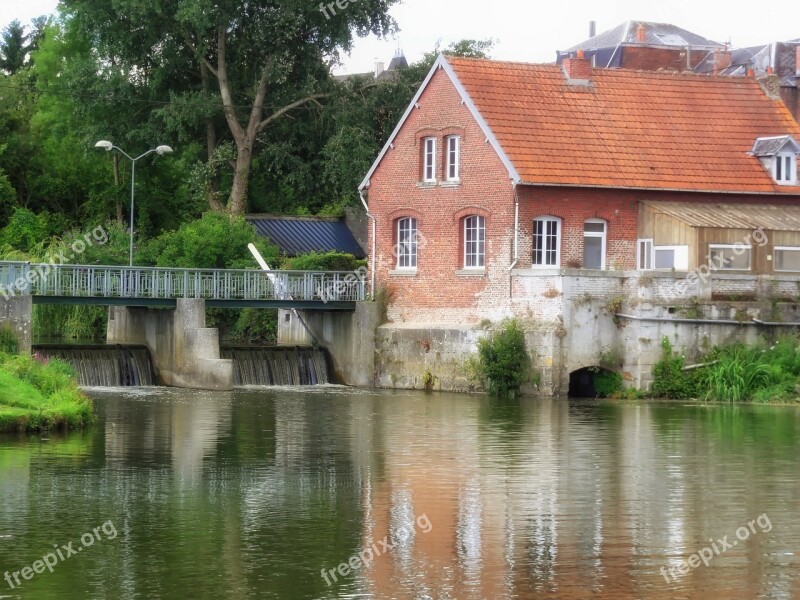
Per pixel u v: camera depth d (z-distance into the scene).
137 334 57.81
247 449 35.16
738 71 74.00
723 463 33.09
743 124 55.81
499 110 52.12
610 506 27.84
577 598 21.38
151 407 45.12
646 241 51.97
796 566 23.33
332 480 30.53
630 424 40.50
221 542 24.41
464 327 51.50
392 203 55.41
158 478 30.48
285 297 55.78
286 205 79.81
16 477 30.30
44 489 28.91
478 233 52.25
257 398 48.91
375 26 68.31
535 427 39.84
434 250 53.62
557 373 47.97
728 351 48.31
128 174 77.62
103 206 78.81
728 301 48.69
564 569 22.94
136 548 23.95
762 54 73.50
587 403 46.66
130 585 21.80
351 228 71.81
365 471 31.80
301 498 28.39
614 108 54.31
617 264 51.97
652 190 52.03
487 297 51.22
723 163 54.00
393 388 53.97
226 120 72.44
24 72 89.25
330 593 21.47
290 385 55.41
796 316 49.19
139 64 70.50
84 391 50.50
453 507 27.62
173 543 24.30
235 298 54.94
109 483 29.73
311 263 62.16
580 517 26.77
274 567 22.84
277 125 71.12
